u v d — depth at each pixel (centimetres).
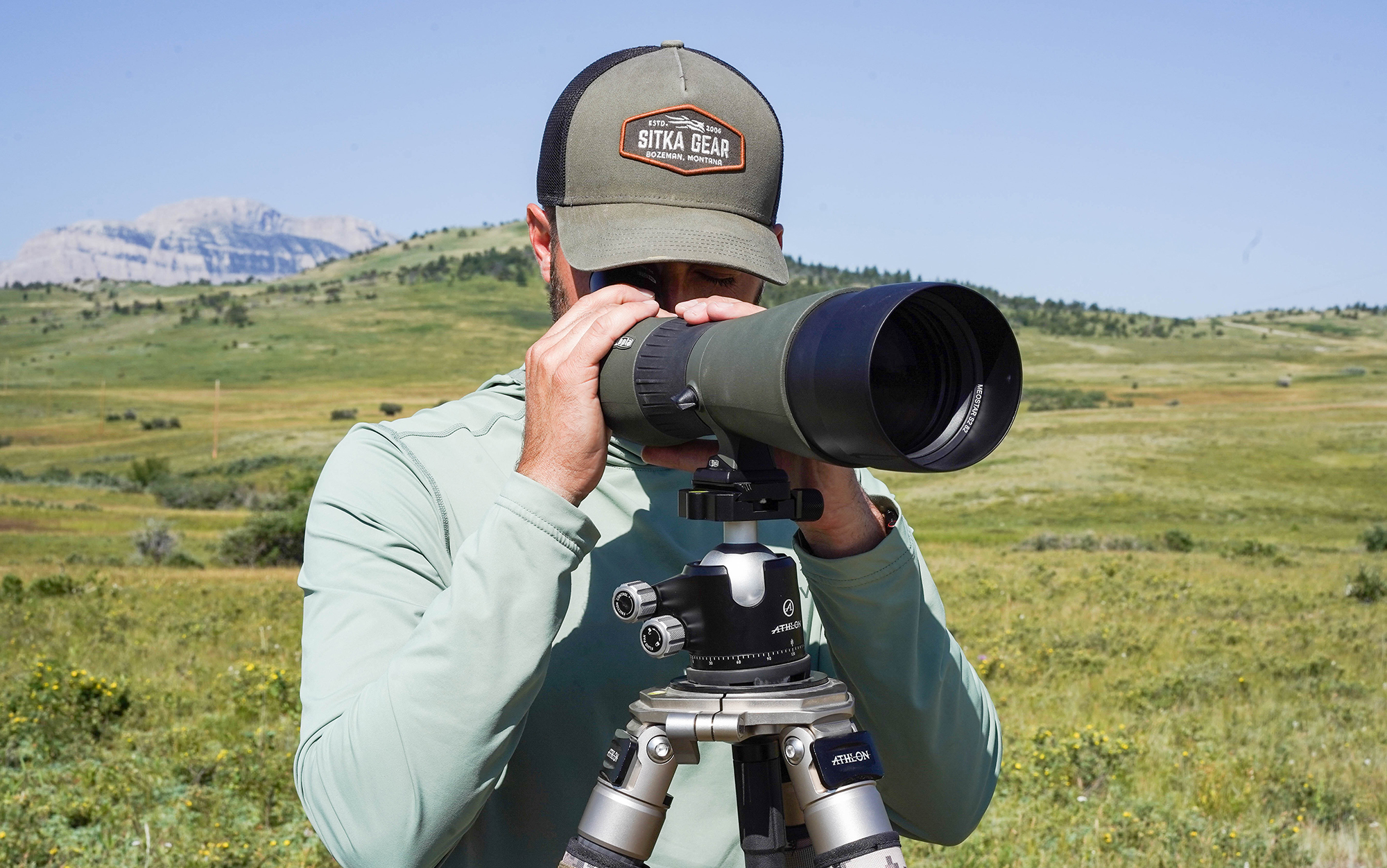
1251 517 6556
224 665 1155
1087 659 1245
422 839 102
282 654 1249
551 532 103
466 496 130
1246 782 694
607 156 126
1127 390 15750
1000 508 6850
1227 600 2008
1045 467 8375
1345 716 938
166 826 562
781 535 143
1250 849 548
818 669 143
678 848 126
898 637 127
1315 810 643
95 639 1334
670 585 103
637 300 115
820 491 119
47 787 639
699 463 118
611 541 133
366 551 122
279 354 19312
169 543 3756
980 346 94
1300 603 1966
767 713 99
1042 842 555
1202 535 5816
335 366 18525
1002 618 1692
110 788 622
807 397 87
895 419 94
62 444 12406
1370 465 8456
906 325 95
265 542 3397
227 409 14900
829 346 84
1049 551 3916
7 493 7419
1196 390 15625
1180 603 1947
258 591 2130
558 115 131
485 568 102
